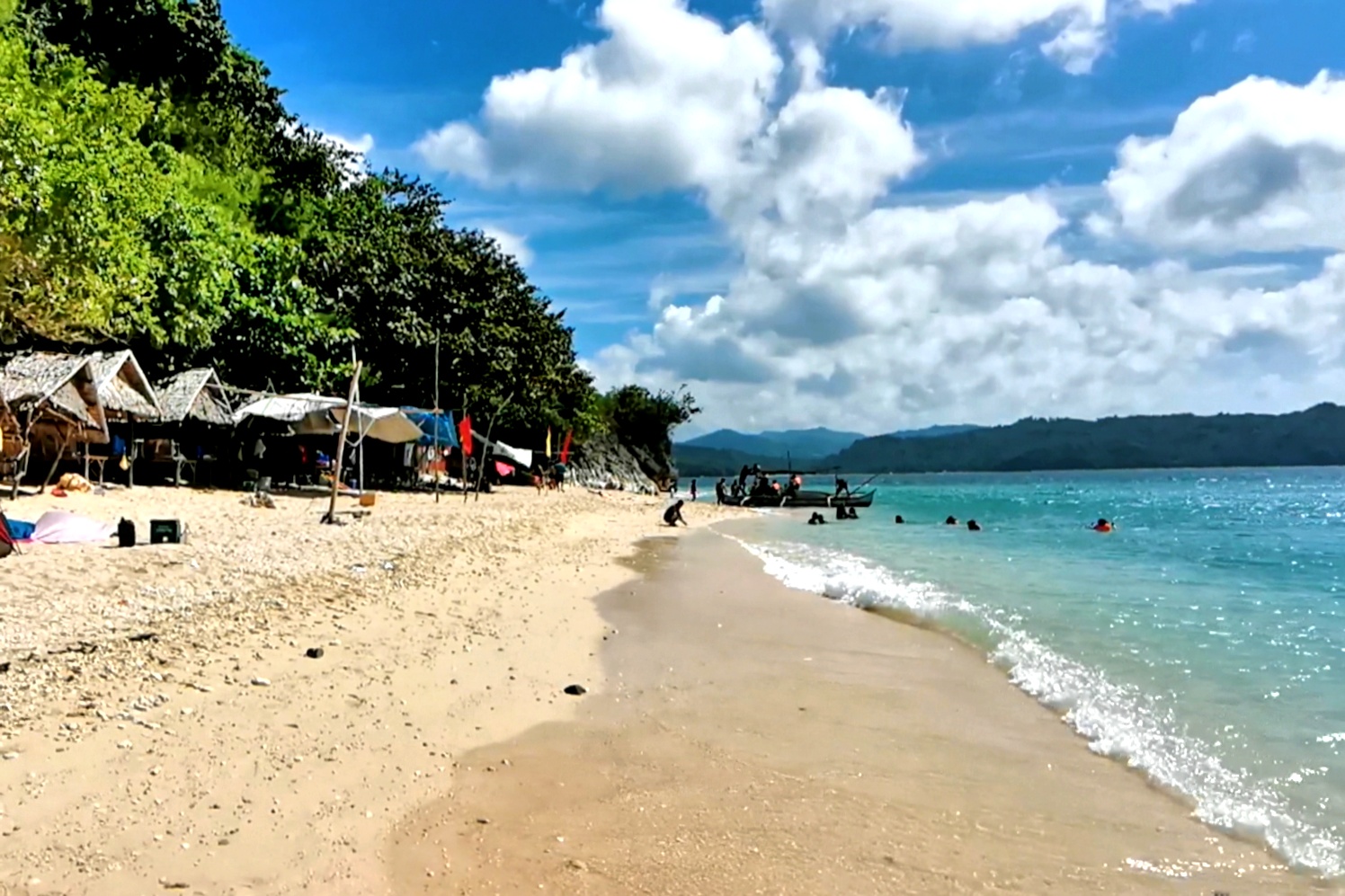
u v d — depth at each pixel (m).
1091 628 11.99
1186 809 5.91
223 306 28.72
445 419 36.53
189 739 6.18
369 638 9.68
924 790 6.23
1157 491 78.94
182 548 14.05
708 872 4.89
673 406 95.06
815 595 15.18
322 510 23.17
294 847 4.82
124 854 4.55
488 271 47.16
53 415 20.20
